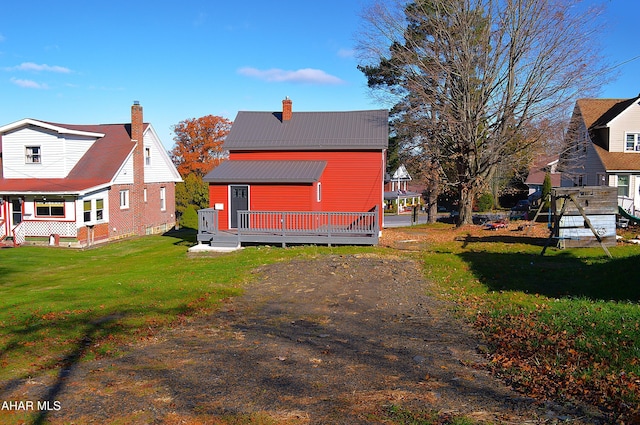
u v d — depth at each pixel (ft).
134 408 17.39
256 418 16.31
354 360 22.54
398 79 99.19
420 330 27.96
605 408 16.15
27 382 20.34
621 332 23.24
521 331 25.55
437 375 20.31
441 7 82.99
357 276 44.29
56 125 97.25
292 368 21.53
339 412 16.69
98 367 22.27
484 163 84.23
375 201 77.00
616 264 39.83
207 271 50.80
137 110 104.99
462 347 24.35
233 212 73.10
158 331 28.81
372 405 17.21
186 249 74.02
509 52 78.79
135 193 105.09
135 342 26.48
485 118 82.94
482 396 17.83
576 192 50.67
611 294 32.35
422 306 33.88
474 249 57.62
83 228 89.30
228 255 61.72
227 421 16.15
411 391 18.48
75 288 46.19
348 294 38.27
